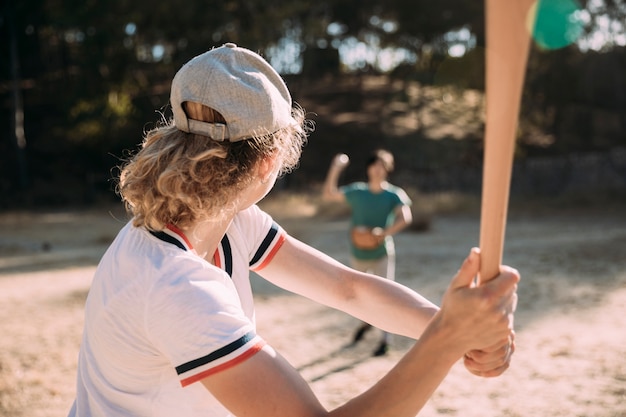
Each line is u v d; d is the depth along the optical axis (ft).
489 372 3.36
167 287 3.70
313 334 20.88
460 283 3.21
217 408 4.00
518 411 13.98
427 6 119.55
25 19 97.09
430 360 3.26
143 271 3.80
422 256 37.17
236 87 3.94
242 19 98.27
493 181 2.89
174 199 3.90
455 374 16.57
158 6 92.84
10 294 28.35
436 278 30.35
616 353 17.62
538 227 50.96
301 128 4.37
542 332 20.13
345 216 61.16
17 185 98.02
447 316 3.23
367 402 3.35
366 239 18.78
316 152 111.75
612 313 22.13
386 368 17.37
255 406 3.51
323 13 116.37
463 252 38.45
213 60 4.02
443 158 110.01
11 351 19.47
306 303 25.18
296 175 101.76
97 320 3.93
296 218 60.39
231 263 4.53
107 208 84.07
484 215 3.03
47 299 27.09
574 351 17.99
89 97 99.40
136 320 3.74
